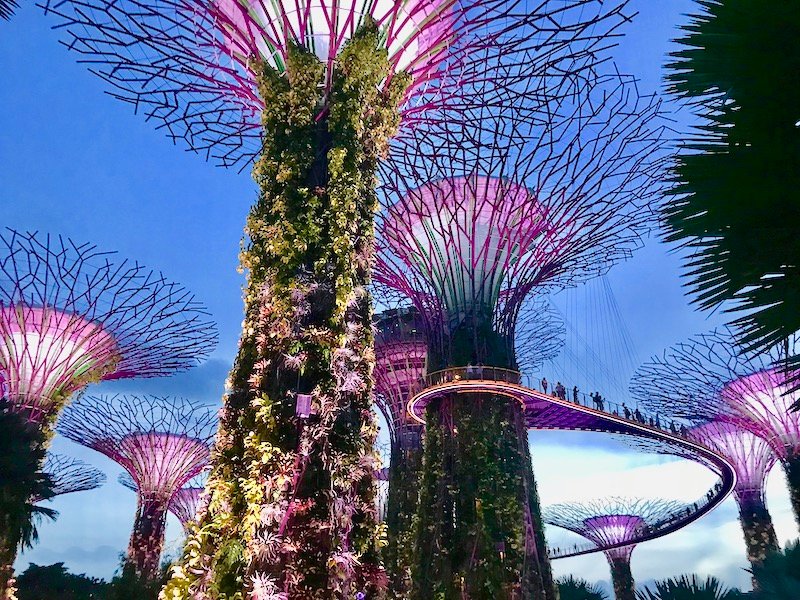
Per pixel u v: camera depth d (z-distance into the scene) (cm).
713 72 432
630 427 3072
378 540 770
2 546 1734
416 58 1277
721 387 3444
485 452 1938
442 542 1844
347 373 806
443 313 2219
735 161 413
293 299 830
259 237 923
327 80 1086
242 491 726
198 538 706
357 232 945
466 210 2255
